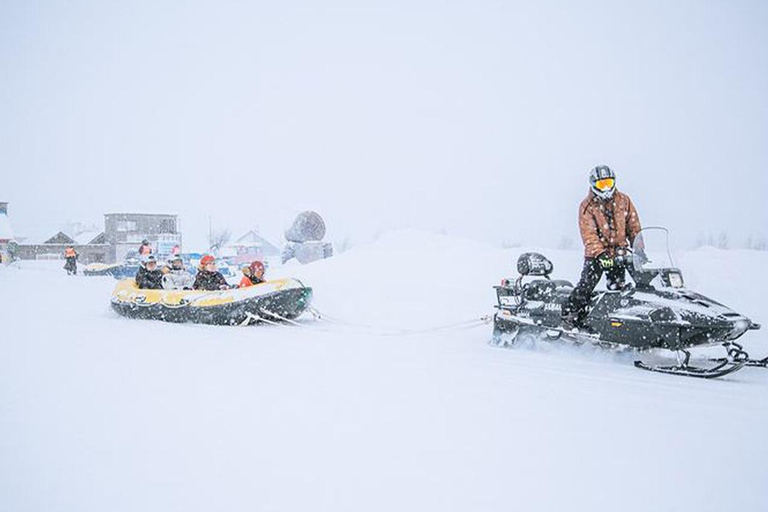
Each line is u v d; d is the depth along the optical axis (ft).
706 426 12.62
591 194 20.92
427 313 34.27
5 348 23.57
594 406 14.30
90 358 21.25
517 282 24.31
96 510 8.95
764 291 30.86
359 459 10.89
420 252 53.42
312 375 18.11
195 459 10.96
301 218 118.32
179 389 16.33
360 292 42.27
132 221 188.75
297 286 31.42
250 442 11.86
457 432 12.36
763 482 9.66
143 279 38.14
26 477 10.20
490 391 15.92
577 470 10.25
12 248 153.99
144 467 10.61
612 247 20.74
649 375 17.95
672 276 19.35
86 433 12.50
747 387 16.20
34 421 13.35
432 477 10.03
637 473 10.08
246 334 27.71
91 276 88.02
